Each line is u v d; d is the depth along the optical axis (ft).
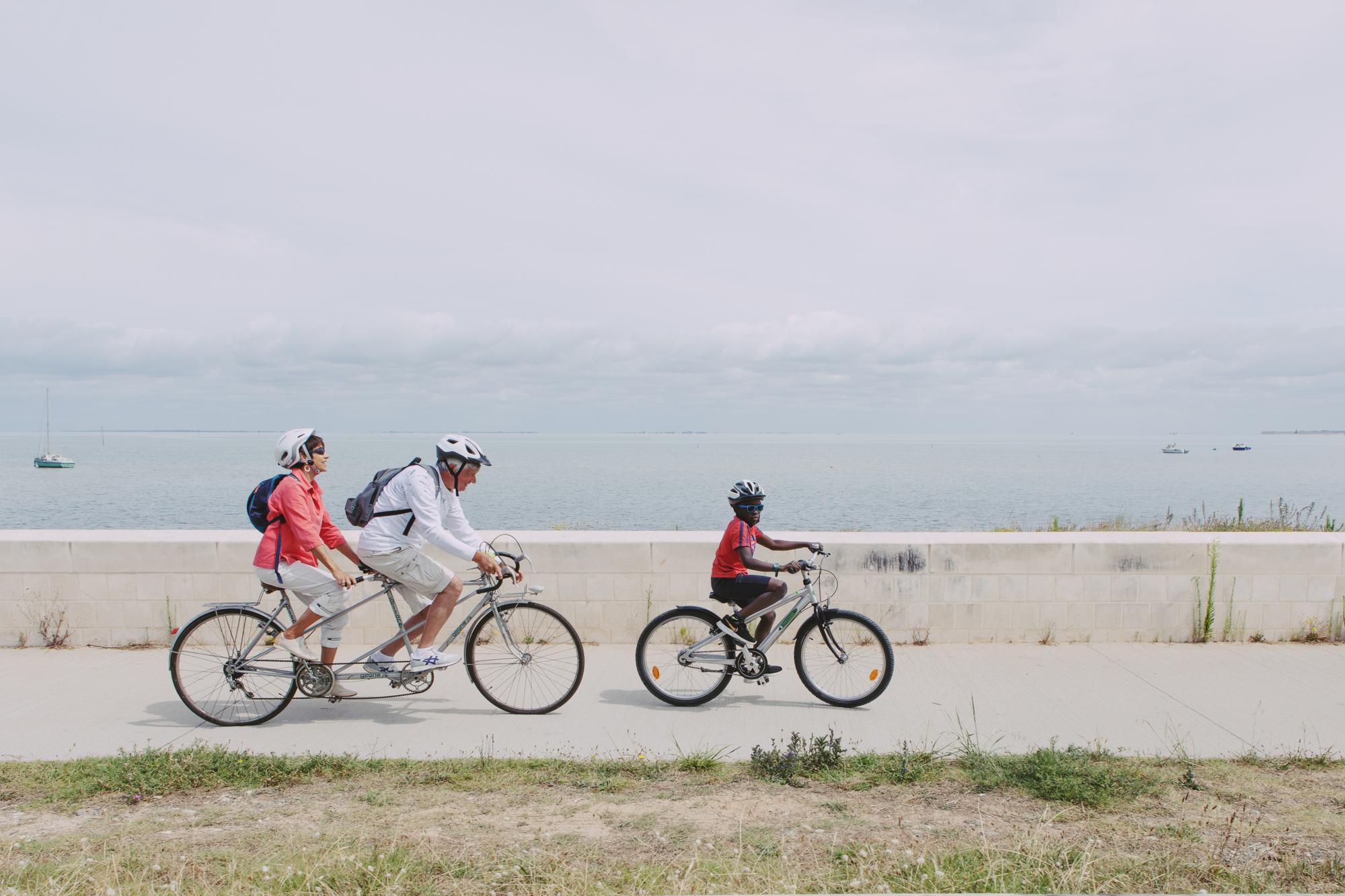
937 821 12.76
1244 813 12.90
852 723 17.47
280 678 17.62
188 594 23.36
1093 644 23.38
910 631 23.52
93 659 22.29
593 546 23.66
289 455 17.49
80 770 14.62
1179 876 10.85
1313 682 19.90
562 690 18.48
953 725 17.21
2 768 14.78
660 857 11.55
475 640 18.40
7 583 23.27
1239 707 18.19
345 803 13.51
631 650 23.39
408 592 18.57
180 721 17.66
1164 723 17.26
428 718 18.03
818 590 23.22
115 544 23.25
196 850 11.73
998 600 23.45
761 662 18.79
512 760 15.26
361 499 17.84
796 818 12.92
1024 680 20.21
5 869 10.94
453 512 18.56
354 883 10.65
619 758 15.49
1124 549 23.30
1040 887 10.41
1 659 22.31
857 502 151.12
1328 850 11.66
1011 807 13.29
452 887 10.68
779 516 119.65
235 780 14.26
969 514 123.13
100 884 10.57
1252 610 23.40
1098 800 13.25
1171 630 23.47
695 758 15.15
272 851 11.71
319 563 18.45
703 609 18.98
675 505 144.56
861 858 11.23
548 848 11.84
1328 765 14.80
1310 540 23.29
